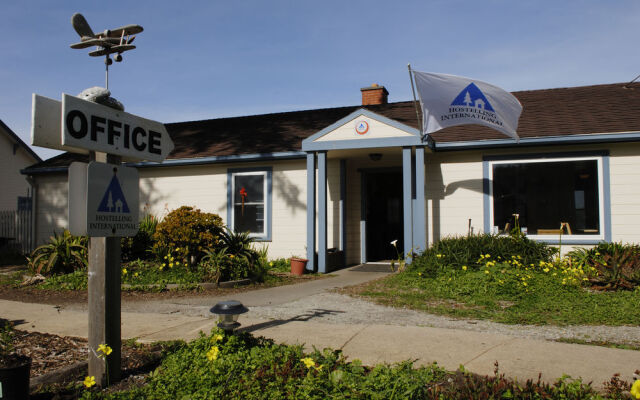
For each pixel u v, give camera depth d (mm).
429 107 10602
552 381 3941
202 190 14883
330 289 9258
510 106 10797
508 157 12016
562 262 10492
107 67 4539
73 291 9188
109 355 4180
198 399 3750
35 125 3635
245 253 10695
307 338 5379
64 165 16438
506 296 7859
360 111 11742
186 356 4582
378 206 14039
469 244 10406
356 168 13875
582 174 11562
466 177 12336
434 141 12047
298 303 7801
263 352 4480
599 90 14492
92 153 4105
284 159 13812
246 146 14695
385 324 6180
